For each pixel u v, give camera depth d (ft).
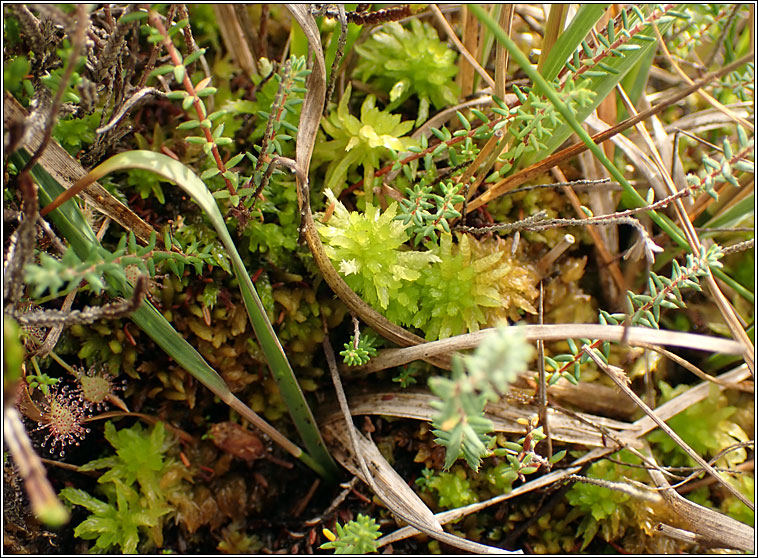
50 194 0.27
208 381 0.32
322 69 0.29
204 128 0.27
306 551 0.37
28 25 0.26
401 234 0.35
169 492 0.36
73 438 0.32
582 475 0.37
